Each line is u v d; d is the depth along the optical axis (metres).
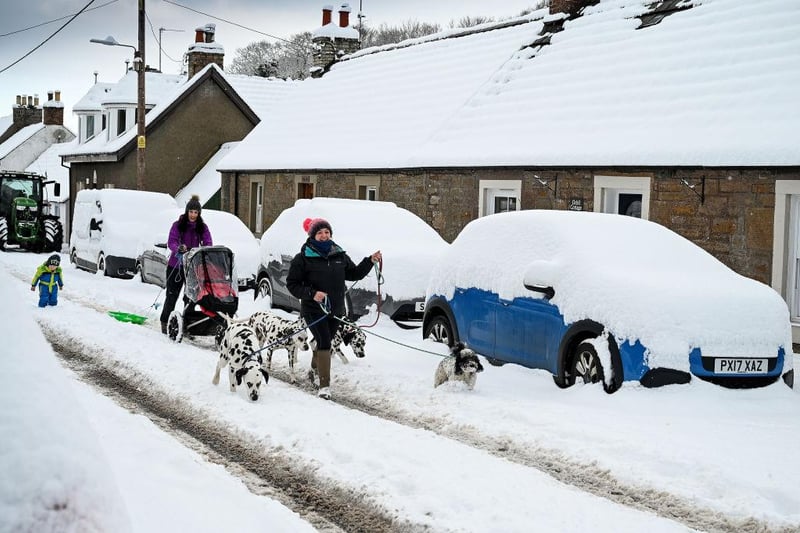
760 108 14.72
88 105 44.03
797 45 15.65
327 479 6.87
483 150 19.08
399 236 15.89
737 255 14.27
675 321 9.10
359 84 28.30
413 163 20.67
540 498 6.28
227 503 6.05
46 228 33.72
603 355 9.30
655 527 5.74
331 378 10.66
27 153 62.50
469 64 23.86
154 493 6.10
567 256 10.18
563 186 17.20
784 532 5.75
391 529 5.92
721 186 14.44
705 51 17.09
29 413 3.03
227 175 30.16
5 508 2.83
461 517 5.93
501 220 11.63
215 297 12.72
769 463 6.93
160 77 41.22
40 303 16.14
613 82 18.27
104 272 23.58
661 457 7.08
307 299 9.93
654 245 10.54
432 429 8.39
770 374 9.35
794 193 13.41
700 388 8.98
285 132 28.77
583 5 22.41
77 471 3.00
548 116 18.77
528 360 10.55
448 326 12.19
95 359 11.78
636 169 15.73
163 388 9.98
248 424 8.44
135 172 37.41
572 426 8.04
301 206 17.42
